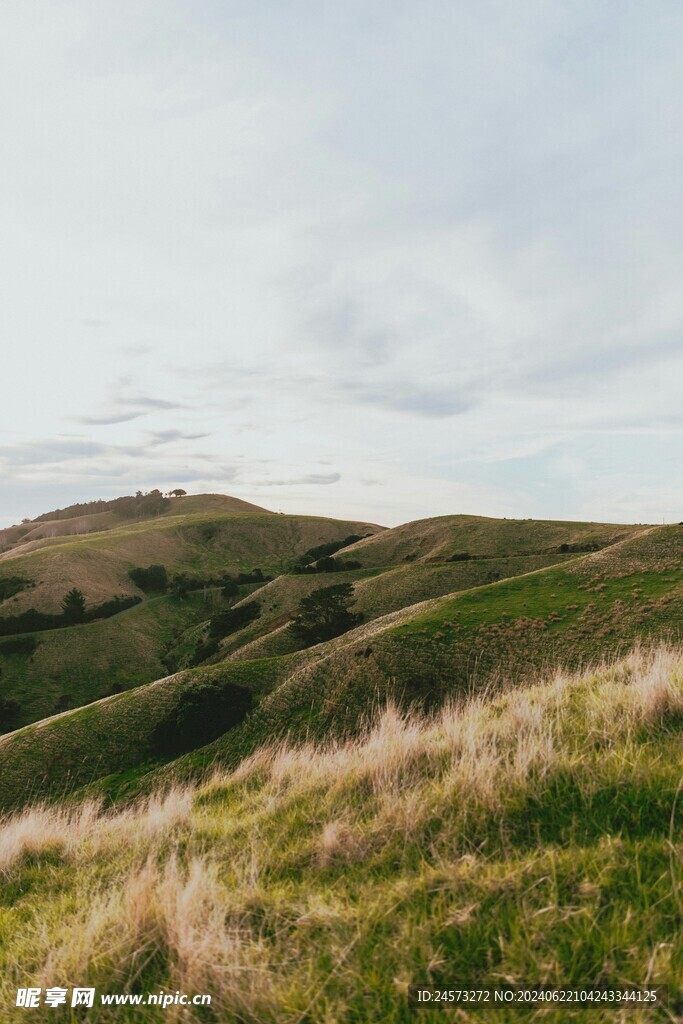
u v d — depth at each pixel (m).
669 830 2.07
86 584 121.25
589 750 2.90
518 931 1.70
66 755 42.41
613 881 1.84
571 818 2.31
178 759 38.62
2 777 40.50
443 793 2.79
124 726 45.09
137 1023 1.85
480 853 2.25
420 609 60.38
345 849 2.65
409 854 2.42
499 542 124.69
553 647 44.09
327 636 73.00
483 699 5.36
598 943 1.60
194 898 2.43
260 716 40.91
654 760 2.53
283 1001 1.69
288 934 2.09
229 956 1.98
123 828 4.92
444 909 1.90
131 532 174.50
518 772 2.67
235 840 3.56
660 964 1.46
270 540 191.25
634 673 4.45
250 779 5.63
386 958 1.75
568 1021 1.41
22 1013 2.08
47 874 4.15
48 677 88.62
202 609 128.12
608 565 64.88
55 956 2.41
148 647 103.50
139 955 2.23
